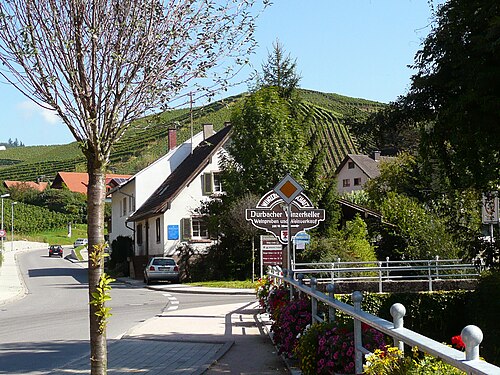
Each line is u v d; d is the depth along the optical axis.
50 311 21.16
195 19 5.91
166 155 47.88
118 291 30.97
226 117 85.50
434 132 11.07
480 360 3.41
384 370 4.77
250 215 20.78
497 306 18.52
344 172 69.50
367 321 5.68
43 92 5.63
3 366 10.71
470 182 11.14
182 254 37.22
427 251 30.50
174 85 5.96
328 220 35.44
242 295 27.34
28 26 5.46
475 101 9.85
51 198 124.06
